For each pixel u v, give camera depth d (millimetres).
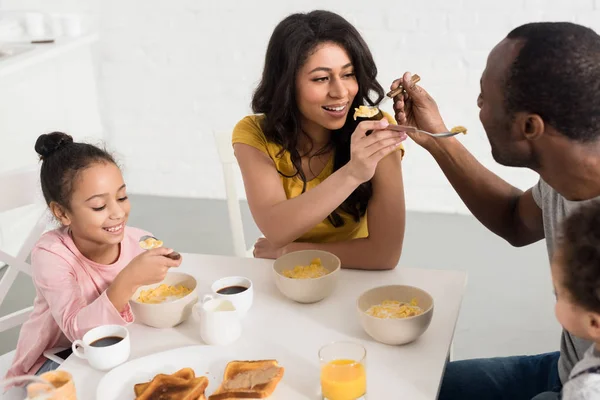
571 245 934
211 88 3521
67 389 1097
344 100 1566
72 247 1510
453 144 1575
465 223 3322
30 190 1693
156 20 3463
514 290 2734
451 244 3123
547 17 3066
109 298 1360
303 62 1550
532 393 1436
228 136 1969
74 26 3406
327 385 1116
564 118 1098
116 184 1468
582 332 956
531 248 3053
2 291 1707
